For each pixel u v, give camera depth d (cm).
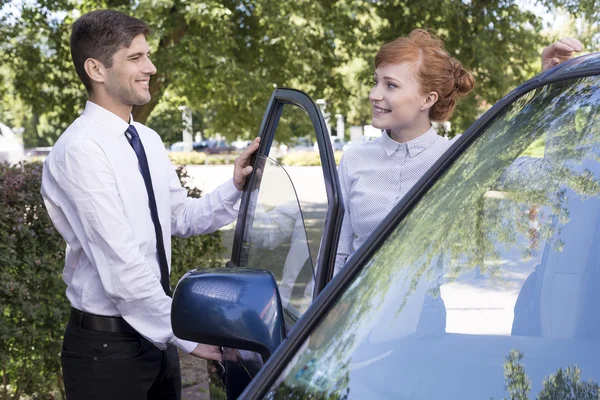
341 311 144
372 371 132
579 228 145
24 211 412
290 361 138
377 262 151
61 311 431
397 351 136
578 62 176
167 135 1020
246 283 165
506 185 156
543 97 168
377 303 145
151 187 267
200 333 161
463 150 168
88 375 260
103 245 249
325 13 854
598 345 131
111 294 250
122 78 259
